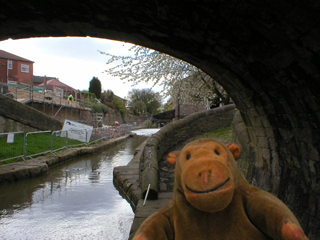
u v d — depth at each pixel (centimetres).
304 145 396
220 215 169
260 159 571
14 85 2577
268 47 331
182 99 1539
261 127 534
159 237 173
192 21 357
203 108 2795
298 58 311
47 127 1811
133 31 438
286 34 292
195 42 416
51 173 1048
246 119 603
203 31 371
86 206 648
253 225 170
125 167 986
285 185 456
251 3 277
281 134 465
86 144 1803
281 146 473
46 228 508
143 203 554
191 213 173
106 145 2020
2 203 664
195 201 155
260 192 177
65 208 630
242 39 347
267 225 162
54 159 1212
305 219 378
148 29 420
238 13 302
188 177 158
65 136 1670
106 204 666
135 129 5719
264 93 441
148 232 170
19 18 416
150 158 710
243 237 166
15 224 529
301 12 254
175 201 184
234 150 202
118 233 489
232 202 172
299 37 285
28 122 1628
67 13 398
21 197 720
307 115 367
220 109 1653
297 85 350
